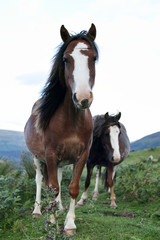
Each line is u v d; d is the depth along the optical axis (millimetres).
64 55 2826
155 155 17719
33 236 2969
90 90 2545
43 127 3180
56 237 2117
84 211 4281
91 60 2752
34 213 3867
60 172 4445
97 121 5453
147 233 3025
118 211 4387
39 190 4113
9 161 6688
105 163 5379
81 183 7418
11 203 3664
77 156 3170
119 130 5082
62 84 3084
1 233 3182
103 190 6500
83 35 2977
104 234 2961
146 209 4441
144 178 5371
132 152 20547
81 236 2898
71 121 3002
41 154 3658
